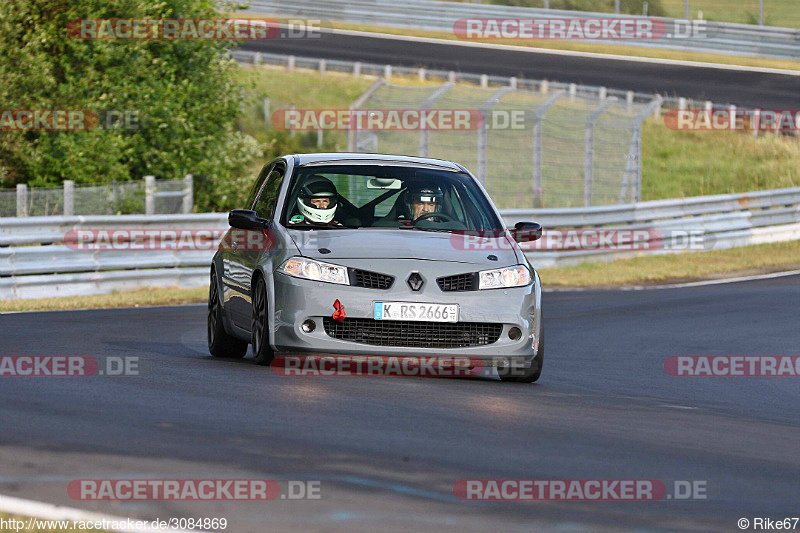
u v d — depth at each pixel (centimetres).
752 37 16338
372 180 3161
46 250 5838
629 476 1784
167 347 3619
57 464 1691
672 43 16638
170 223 6619
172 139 8706
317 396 2450
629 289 6775
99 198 7294
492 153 12700
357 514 1455
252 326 2984
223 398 2383
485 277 2852
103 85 8350
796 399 3222
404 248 2864
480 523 1443
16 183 8662
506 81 14125
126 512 1433
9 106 8256
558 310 5572
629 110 13775
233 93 9094
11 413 2144
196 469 1678
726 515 1568
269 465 1720
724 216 9225
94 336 3850
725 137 14300
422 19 17488
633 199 10162
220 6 9106
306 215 3028
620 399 2800
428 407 2377
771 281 7256
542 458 1891
